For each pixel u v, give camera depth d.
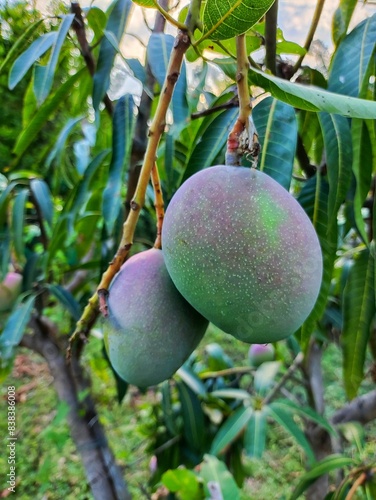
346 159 0.27
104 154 0.43
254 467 0.84
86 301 0.50
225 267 0.18
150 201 0.42
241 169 0.20
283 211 0.19
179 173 0.41
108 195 0.33
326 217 0.30
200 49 0.29
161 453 0.59
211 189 0.19
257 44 0.32
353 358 0.34
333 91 0.28
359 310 0.34
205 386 0.61
